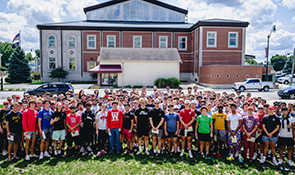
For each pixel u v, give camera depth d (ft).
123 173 21.66
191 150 28.32
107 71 99.04
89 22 149.38
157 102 26.35
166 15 156.76
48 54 134.21
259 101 32.63
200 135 25.88
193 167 23.09
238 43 124.47
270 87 93.15
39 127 24.73
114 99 34.55
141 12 155.33
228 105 28.84
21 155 26.16
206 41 123.03
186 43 139.95
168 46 139.64
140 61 103.71
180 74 140.77
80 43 135.64
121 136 28.91
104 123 27.12
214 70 103.76
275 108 26.43
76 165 23.36
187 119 26.16
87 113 26.84
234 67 103.86
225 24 122.31
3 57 275.39
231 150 25.35
